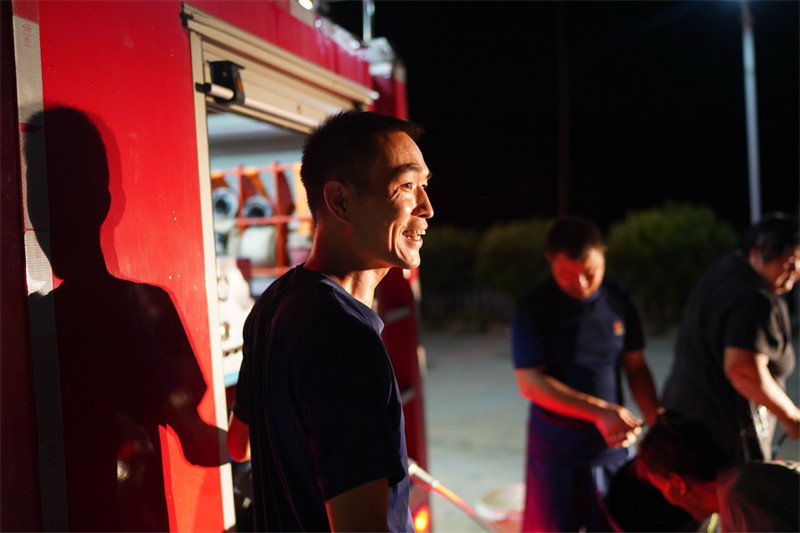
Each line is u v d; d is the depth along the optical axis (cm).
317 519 120
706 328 285
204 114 166
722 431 285
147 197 145
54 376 119
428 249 1420
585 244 269
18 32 117
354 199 126
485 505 409
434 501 479
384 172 125
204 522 156
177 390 150
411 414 309
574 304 282
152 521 140
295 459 119
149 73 148
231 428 162
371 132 126
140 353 140
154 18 150
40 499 115
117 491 131
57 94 124
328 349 112
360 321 118
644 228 1206
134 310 139
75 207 126
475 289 1402
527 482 301
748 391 268
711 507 186
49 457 117
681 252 1175
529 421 302
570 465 282
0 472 116
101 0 135
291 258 321
